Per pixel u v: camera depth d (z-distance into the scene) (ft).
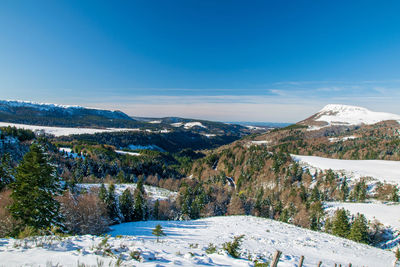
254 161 477.36
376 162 409.49
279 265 43.47
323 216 193.77
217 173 492.54
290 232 97.76
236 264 34.68
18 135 395.96
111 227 108.27
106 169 439.22
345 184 294.66
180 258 32.14
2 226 63.16
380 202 235.81
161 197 268.41
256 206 248.52
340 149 643.86
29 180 71.10
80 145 613.11
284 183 343.05
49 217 72.38
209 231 89.86
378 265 62.95
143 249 33.40
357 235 137.80
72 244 31.24
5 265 20.52
